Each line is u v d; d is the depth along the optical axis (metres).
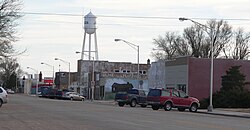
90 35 92.56
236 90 51.31
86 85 103.38
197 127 21.25
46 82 154.00
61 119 25.03
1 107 39.84
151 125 21.70
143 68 114.19
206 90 59.53
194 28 90.12
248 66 61.31
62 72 131.50
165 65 66.00
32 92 156.38
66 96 81.94
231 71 54.34
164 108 42.28
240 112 41.69
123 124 22.02
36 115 28.58
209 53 87.81
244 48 88.62
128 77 96.00
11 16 41.44
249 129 21.12
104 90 92.44
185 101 42.53
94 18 91.75
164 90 42.38
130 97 51.44
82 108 40.06
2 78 176.75
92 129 19.09
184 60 60.19
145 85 91.12
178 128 20.38
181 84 60.75
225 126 22.59
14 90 182.38
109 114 30.89
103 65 111.25
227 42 88.12
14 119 24.86
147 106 53.31
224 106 50.12
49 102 56.38
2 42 43.09
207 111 42.66
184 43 92.25
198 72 59.47
